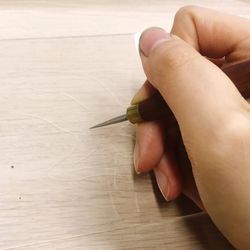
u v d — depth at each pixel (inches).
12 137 6.9
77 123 7.3
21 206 6.5
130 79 8.1
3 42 7.8
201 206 7.0
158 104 6.8
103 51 8.3
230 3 10.6
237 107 5.3
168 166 7.1
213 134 5.2
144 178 7.2
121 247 6.6
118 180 7.1
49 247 6.3
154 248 6.8
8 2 8.6
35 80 7.5
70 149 7.1
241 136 5.2
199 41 8.0
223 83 5.4
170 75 5.6
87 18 8.8
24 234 6.3
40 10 8.6
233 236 5.9
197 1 10.4
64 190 6.8
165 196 7.0
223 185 5.4
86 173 7.0
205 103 5.3
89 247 6.5
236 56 8.1
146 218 7.0
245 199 5.4
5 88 7.3
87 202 6.8
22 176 6.7
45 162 6.9
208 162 5.4
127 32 8.8
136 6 9.6
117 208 6.9
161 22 9.4
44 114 7.2
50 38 8.1
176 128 7.3
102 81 7.9
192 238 7.0
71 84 7.7
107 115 7.6
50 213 6.5
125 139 7.5
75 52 8.1
